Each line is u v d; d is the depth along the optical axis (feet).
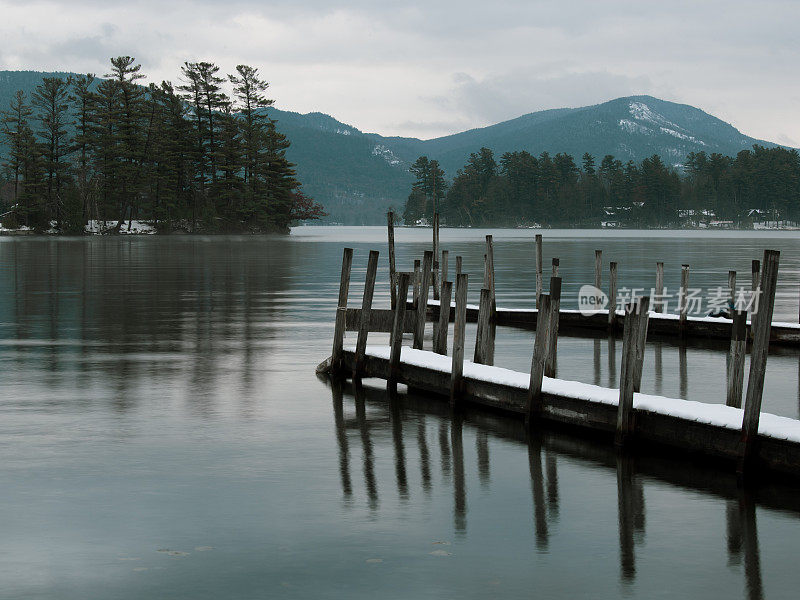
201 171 497.87
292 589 25.76
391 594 25.43
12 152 440.86
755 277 80.74
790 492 35.32
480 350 55.42
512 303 112.27
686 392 57.98
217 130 507.30
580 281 150.10
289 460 39.40
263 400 52.24
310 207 614.34
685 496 34.76
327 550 28.71
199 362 65.41
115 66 465.88
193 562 27.68
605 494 35.01
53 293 122.52
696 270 179.63
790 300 115.55
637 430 41.73
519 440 43.45
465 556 28.27
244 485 35.60
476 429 45.68
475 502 33.78
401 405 51.31
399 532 30.40
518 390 47.34
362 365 57.93
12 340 76.33
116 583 26.14
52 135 450.30
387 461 39.47
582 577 26.71
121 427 45.09
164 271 171.94
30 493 34.32
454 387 50.85
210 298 115.85
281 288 132.67
